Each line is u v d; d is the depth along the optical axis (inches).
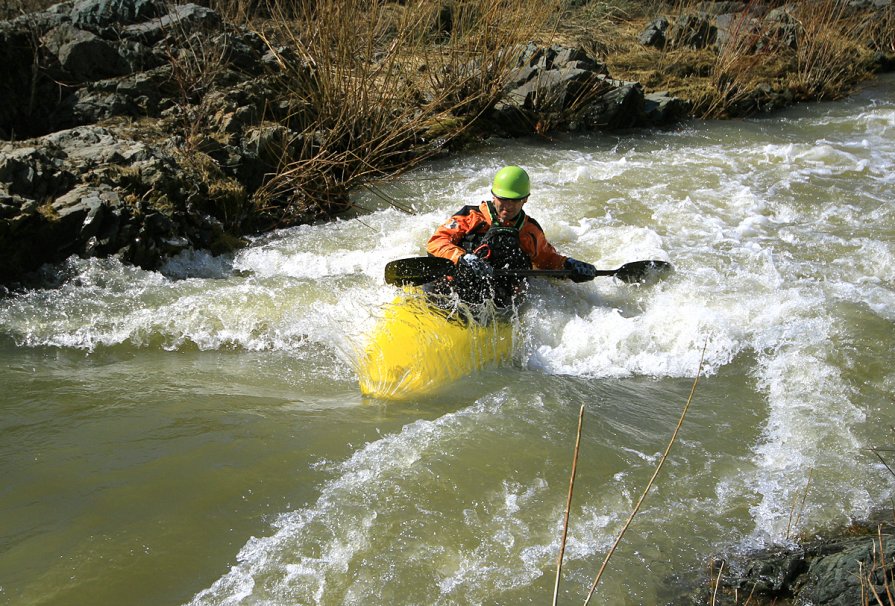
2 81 303.7
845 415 183.8
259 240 289.4
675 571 136.8
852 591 127.0
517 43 411.2
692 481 159.9
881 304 234.4
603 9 574.6
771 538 144.6
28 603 125.7
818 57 506.3
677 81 471.2
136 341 215.8
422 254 274.1
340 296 237.5
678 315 225.0
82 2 361.4
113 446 165.2
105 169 265.9
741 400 191.9
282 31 398.3
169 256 262.2
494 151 382.9
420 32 400.2
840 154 381.1
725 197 326.6
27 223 236.8
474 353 205.3
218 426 173.8
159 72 332.2
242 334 221.5
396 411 183.8
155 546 138.1
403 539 141.8
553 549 140.8
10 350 206.4
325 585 131.6
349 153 322.0
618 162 367.9
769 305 233.5
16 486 151.7
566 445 169.9
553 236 286.2
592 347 215.3
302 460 162.1
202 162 291.3
